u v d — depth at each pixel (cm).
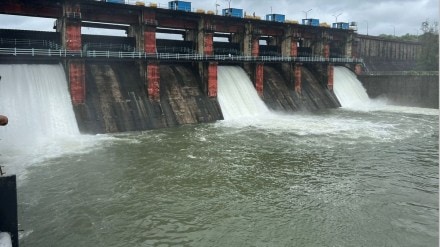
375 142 4162
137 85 5112
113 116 4572
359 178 3025
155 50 5116
